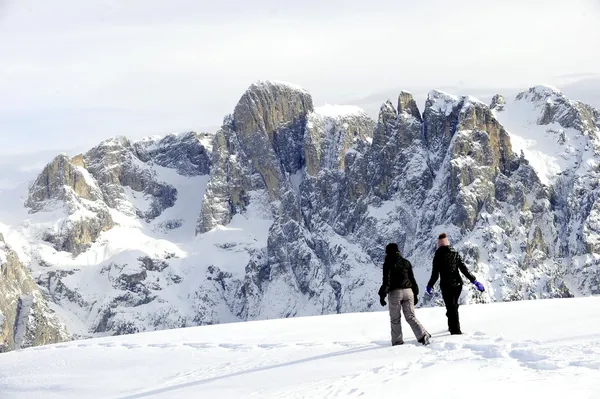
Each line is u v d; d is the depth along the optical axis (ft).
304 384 65.36
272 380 69.87
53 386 85.10
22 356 107.45
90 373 88.63
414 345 79.36
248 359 84.02
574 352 65.21
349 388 60.75
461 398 53.62
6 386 89.35
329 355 79.77
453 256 83.82
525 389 53.93
